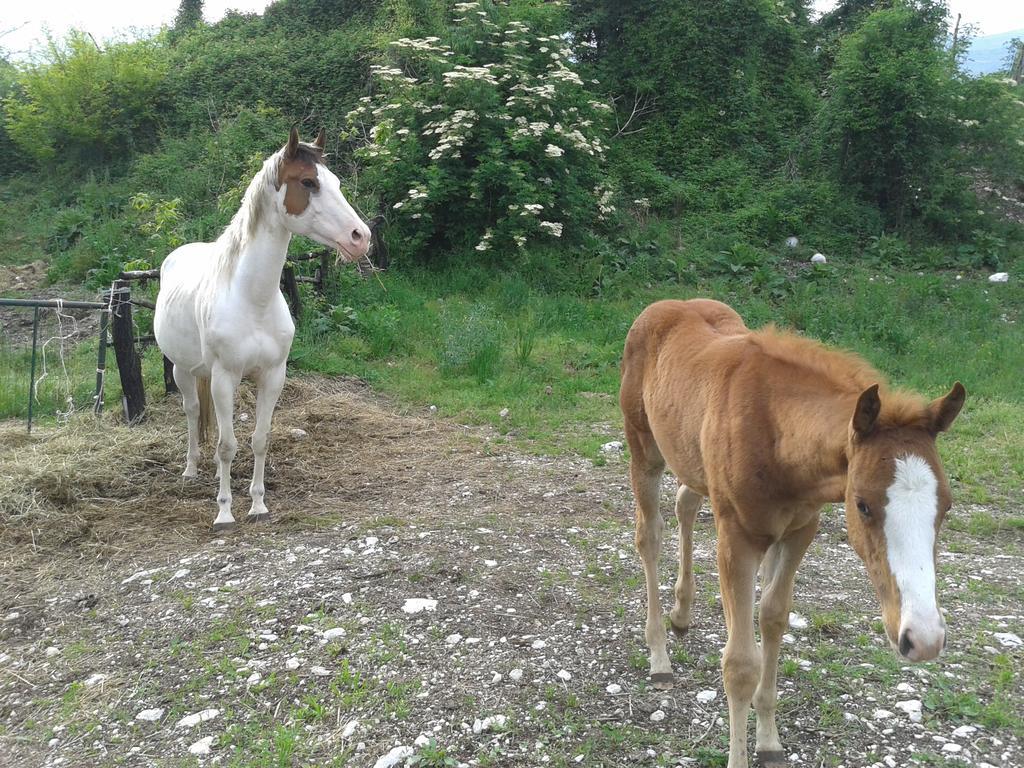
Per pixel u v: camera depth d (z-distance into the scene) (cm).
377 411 751
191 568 451
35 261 1317
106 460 591
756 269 1238
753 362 284
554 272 1168
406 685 335
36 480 545
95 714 331
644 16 1612
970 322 1045
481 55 1311
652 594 350
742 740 274
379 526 501
